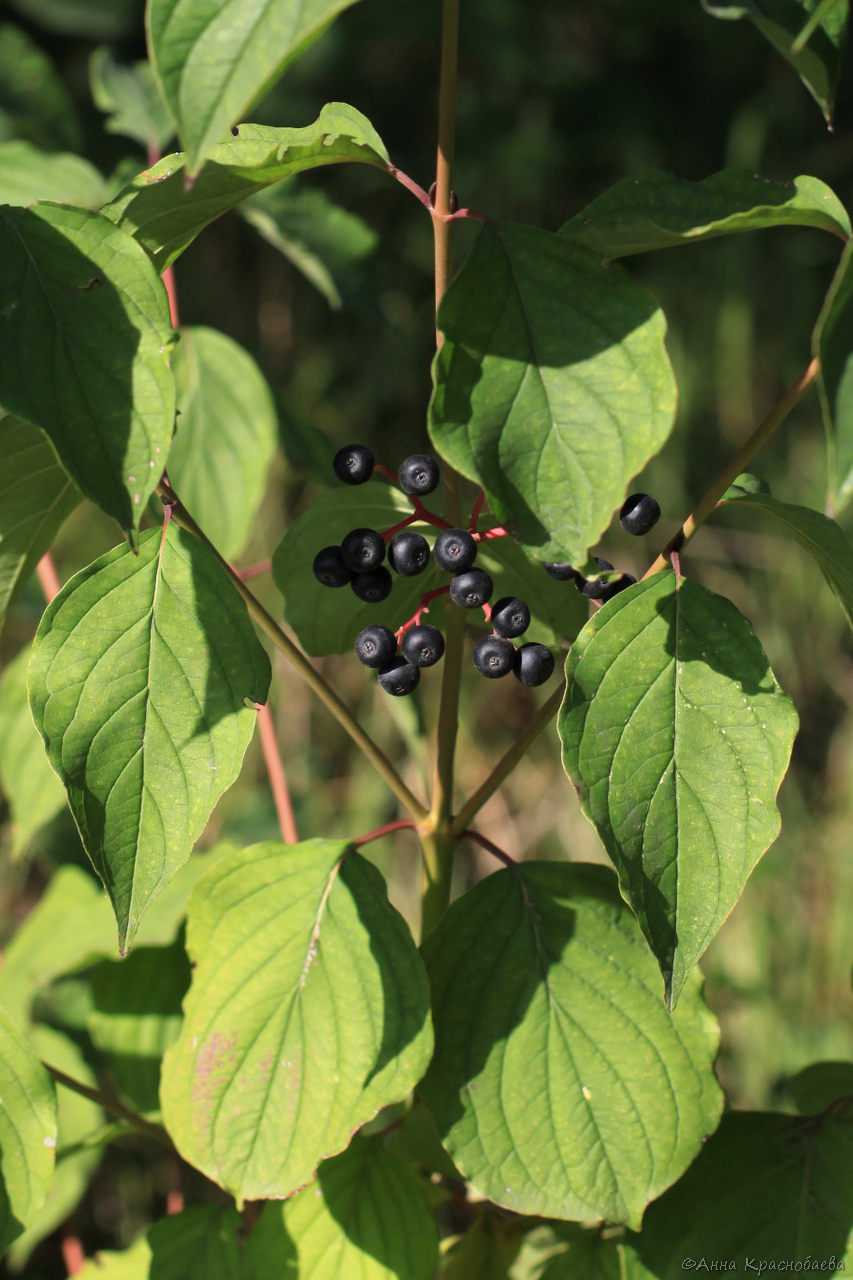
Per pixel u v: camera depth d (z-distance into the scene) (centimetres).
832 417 46
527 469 47
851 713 114
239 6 44
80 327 46
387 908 52
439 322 47
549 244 47
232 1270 55
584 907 52
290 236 65
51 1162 52
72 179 63
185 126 44
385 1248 53
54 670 48
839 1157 53
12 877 111
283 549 54
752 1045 104
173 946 60
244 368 64
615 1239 55
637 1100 51
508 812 115
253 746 115
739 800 48
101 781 48
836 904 108
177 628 49
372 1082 50
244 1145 50
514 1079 51
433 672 116
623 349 47
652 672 49
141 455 46
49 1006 69
